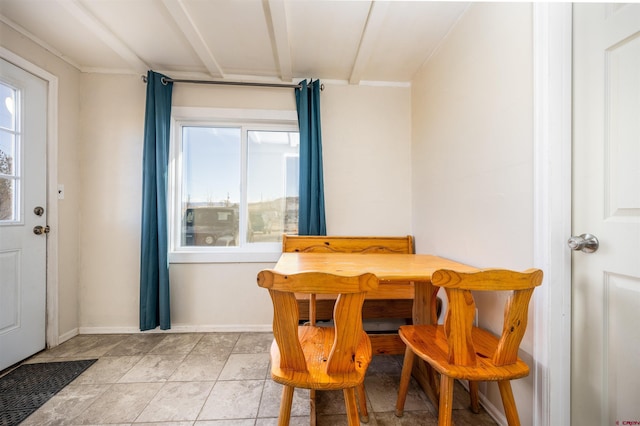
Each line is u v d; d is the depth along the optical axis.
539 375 0.97
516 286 0.82
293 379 0.80
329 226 2.18
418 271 1.17
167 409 1.24
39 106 1.71
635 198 0.77
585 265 0.90
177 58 1.91
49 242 1.77
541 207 0.96
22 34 1.60
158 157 1.96
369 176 2.21
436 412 1.24
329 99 2.19
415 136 2.12
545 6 0.94
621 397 0.81
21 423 1.15
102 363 1.61
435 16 1.48
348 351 0.81
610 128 0.83
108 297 2.03
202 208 2.22
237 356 1.71
